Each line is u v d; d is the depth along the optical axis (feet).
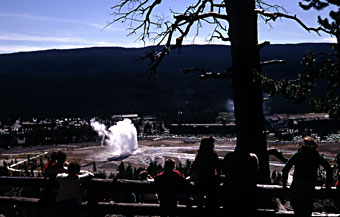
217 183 24.77
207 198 24.70
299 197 21.88
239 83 38.52
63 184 24.03
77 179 24.26
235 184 23.52
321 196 23.58
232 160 23.82
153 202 30.96
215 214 24.67
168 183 24.79
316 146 22.26
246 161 23.57
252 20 38.19
